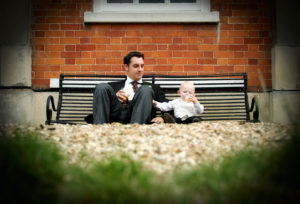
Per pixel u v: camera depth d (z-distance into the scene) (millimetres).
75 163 2721
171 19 5695
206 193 2090
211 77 5734
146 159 2820
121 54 5715
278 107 5578
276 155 2459
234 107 5738
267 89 5715
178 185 2205
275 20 5699
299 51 5641
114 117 4523
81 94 5688
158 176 2414
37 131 3566
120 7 5863
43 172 2256
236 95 5344
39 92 5633
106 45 5723
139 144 3205
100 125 4059
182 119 4660
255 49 5742
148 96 4340
